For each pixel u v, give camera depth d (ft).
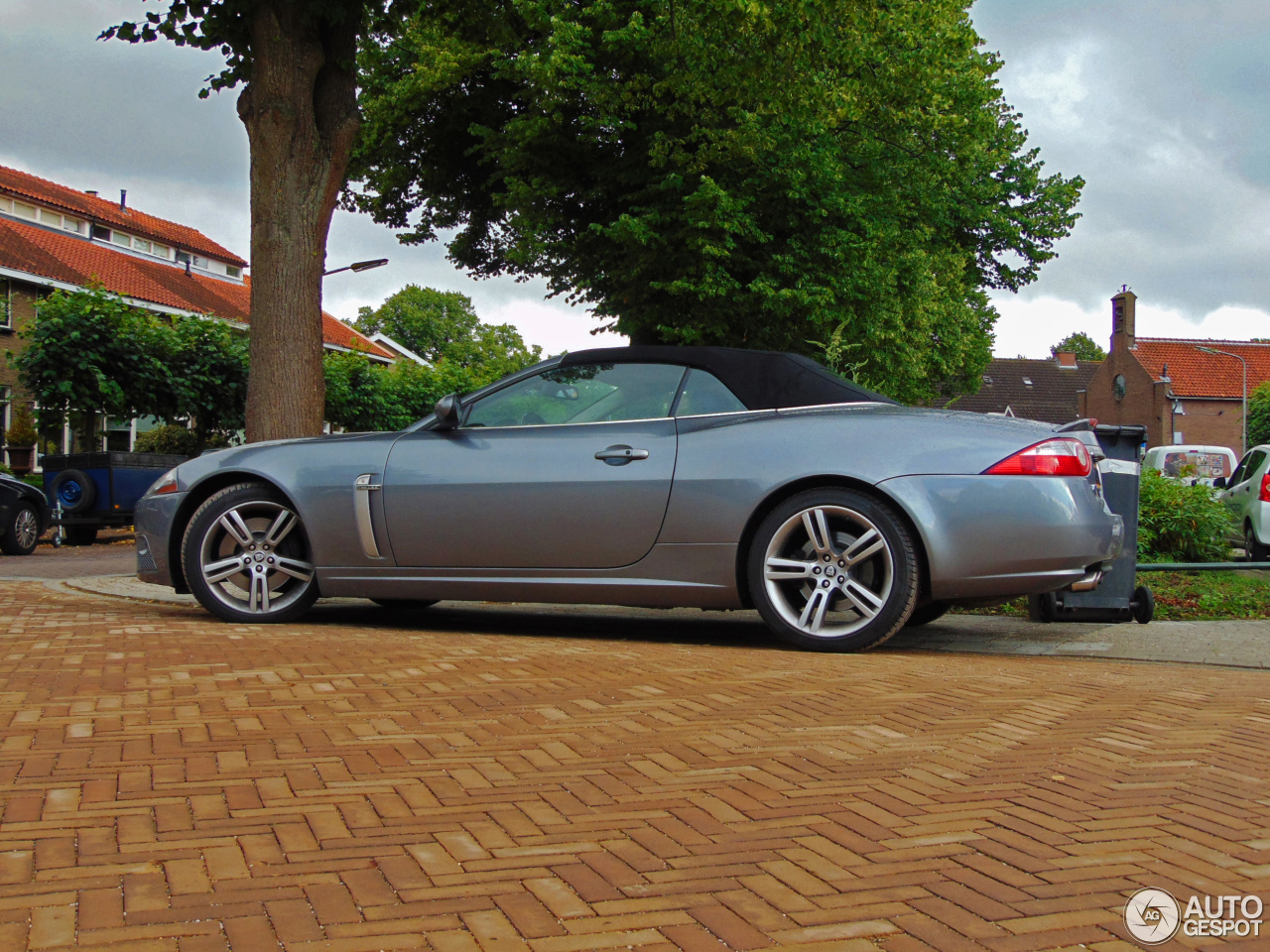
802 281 54.08
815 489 16.07
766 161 53.93
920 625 20.26
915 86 55.11
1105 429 20.12
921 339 89.97
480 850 7.00
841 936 5.75
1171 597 25.20
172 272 122.42
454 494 17.88
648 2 48.47
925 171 61.46
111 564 42.14
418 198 68.39
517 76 55.52
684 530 16.61
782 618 16.10
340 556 18.69
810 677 13.33
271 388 30.73
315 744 9.70
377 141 63.16
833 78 49.85
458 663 14.07
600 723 10.64
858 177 59.06
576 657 14.79
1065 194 83.15
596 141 54.29
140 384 66.74
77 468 53.98
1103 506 15.93
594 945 5.61
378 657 14.49
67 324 63.26
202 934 5.67
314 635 17.11
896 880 6.56
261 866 6.67
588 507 17.06
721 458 16.49
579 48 50.11
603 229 53.52
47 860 6.73
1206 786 8.62
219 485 20.02
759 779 8.68
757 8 41.98
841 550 15.97
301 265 31.14
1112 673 14.24
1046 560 15.21
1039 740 10.14
